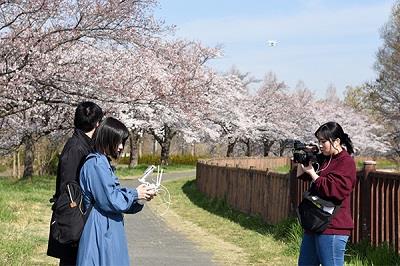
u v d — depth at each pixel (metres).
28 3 13.92
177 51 34.81
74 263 4.36
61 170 4.34
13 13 14.27
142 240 10.14
